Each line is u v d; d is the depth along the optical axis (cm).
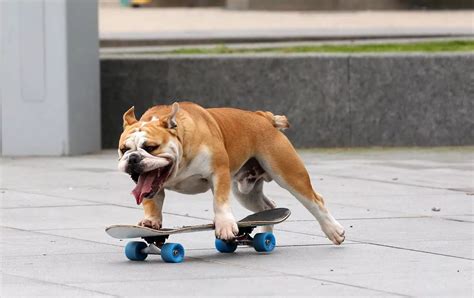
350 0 3597
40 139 1622
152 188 902
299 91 1722
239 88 1725
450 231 1101
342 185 1394
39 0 1589
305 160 1605
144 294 836
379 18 3288
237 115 988
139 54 1827
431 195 1323
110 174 1472
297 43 2320
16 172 1482
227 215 941
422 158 1625
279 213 998
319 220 1015
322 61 1717
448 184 1402
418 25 2977
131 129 904
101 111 1723
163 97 1725
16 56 1606
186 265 943
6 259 966
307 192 1004
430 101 1733
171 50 2048
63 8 1587
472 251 999
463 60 1727
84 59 1636
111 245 1032
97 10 1652
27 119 1617
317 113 1725
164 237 966
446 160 1606
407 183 1410
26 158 1608
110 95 1722
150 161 886
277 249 1016
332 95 1722
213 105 1727
